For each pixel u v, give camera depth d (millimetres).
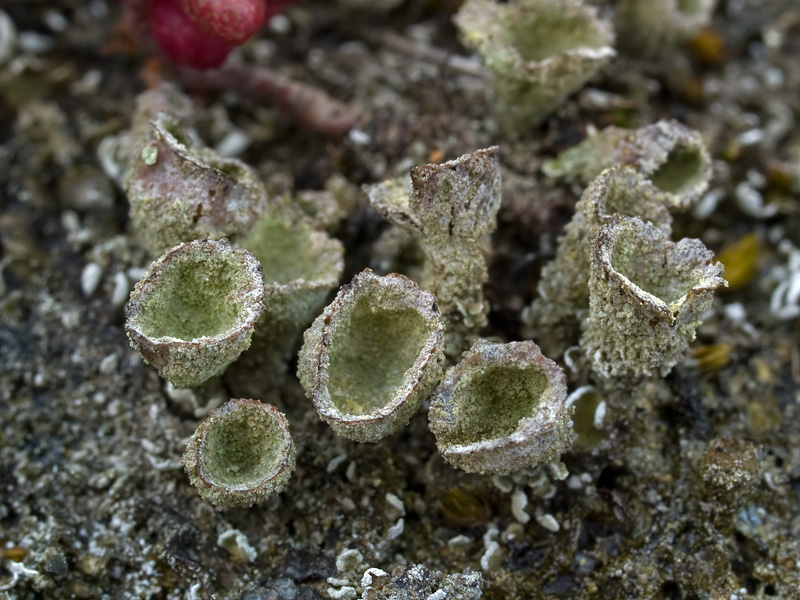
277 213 53
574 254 50
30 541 51
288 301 49
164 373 46
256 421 46
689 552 50
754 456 50
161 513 51
